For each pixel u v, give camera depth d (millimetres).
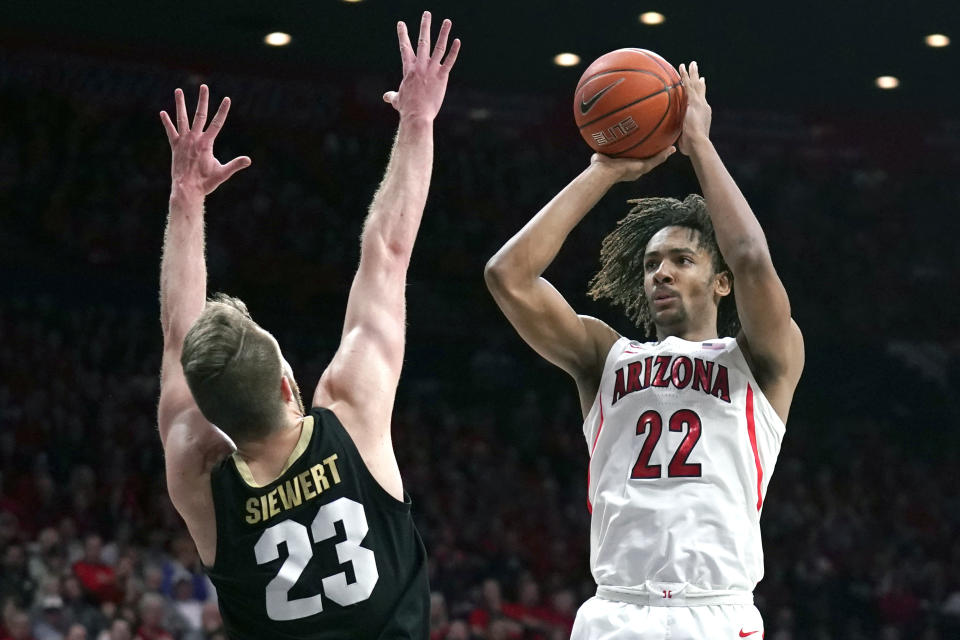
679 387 3775
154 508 14094
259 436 2732
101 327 18156
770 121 23625
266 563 2705
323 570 2705
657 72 3824
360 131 22109
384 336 2924
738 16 18578
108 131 20312
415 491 16484
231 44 20141
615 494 3770
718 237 3695
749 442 3727
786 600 16172
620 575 3682
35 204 19250
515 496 17156
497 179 22953
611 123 3787
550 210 3863
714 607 3596
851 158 24047
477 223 22453
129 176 20141
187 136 3246
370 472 2785
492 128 23203
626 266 4258
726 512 3654
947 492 20734
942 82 21688
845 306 23344
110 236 19500
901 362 22984
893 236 23984
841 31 19172
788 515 18031
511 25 19109
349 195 21750
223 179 3238
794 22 18797
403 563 2770
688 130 3795
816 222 23781
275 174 21391
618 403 3855
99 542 12125
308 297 20547
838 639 16078
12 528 12383
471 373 20688
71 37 19812
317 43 20078
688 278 3955
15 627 10555
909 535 18891
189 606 11836
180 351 2998
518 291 3836
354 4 18250
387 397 2877
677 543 3613
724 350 3812
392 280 3006
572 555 16359
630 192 23156
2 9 18672
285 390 2809
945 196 24234
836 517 18344
